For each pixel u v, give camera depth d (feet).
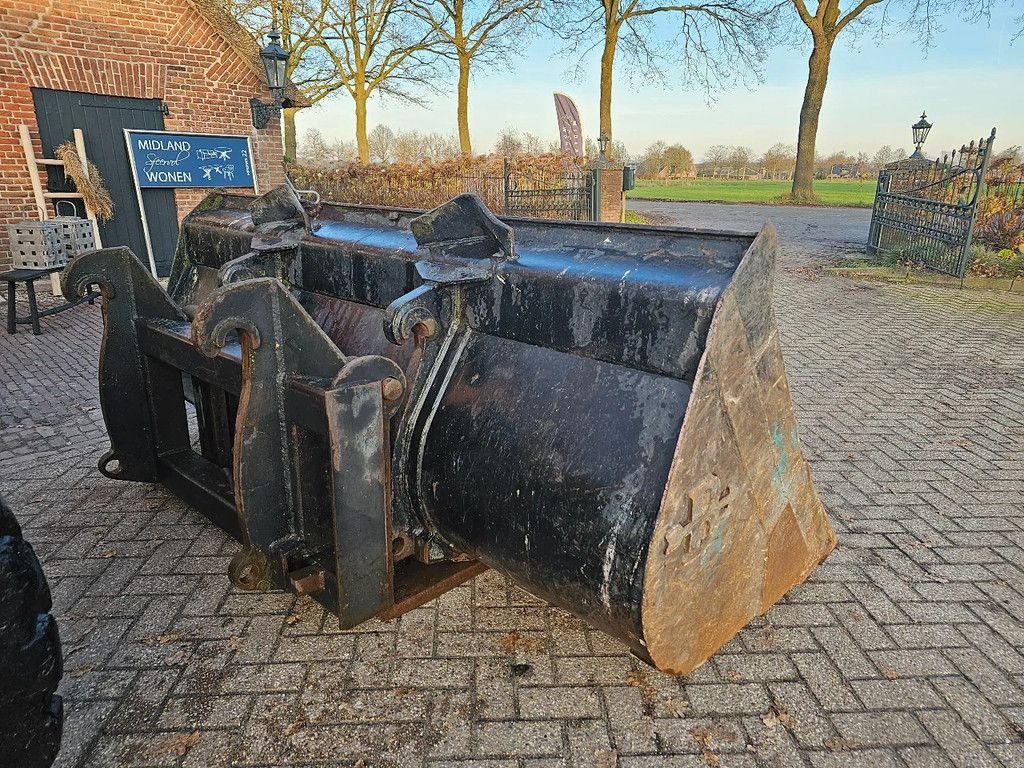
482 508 7.16
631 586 6.00
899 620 8.78
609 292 6.50
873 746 6.88
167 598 9.18
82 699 7.44
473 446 7.28
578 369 6.77
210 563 9.98
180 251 14.12
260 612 8.87
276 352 6.87
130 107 33.45
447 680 7.68
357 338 9.04
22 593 4.92
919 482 12.72
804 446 14.40
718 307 5.82
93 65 31.81
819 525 8.09
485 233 7.82
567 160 49.85
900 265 39.96
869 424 15.71
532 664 7.91
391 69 76.69
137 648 8.23
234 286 6.41
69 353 22.22
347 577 7.14
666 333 6.11
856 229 63.67
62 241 26.55
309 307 10.06
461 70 79.05
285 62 36.19
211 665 7.95
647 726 7.07
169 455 11.15
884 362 21.01
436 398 7.79
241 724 7.12
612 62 78.69
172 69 34.32
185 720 7.18
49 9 30.22
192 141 34.99
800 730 7.06
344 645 8.23
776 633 8.49
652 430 6.05
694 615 6.58
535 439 6.78
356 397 6.66
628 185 50.60
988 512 11.59
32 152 29.71
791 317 27.78
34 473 13.03
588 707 7.30
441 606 8.91
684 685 7.62
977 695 7.55
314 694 7.50
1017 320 26.94
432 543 8.25
